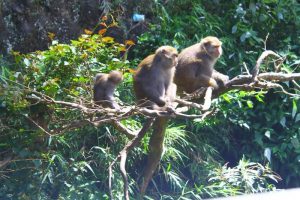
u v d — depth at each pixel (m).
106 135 10.84
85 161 10.79
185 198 11.25
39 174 9.78
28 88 7.53
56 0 12.46
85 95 8.73
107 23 12.91
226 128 12.96
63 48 8.34
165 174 11.17
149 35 12.88
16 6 12.05
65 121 8.24
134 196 11.37
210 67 9.63
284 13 13.80
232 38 13.20
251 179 11.45
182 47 12.59
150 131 10.67
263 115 13.27
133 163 11.69
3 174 9.42
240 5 13.41
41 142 8.87
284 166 13.30
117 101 9.32
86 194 10.31
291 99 13.12
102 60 9.16
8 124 8.18
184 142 11.93
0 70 9.17
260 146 13.22
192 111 11.68
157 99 8.92
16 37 12.05
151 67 9.06
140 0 13.24
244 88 8.95
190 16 13.11
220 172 11.70
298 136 13.02
